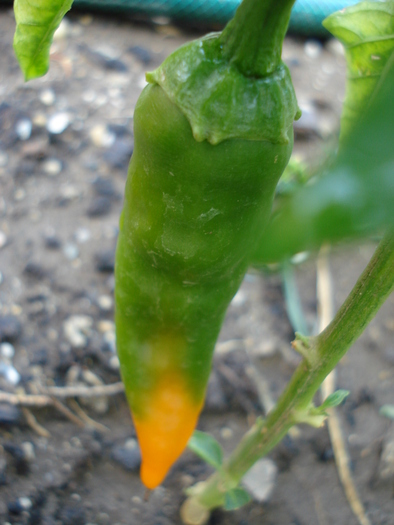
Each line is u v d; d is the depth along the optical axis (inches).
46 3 5.9
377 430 12.4
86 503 11.0
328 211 2.5
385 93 2.5
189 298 6.3
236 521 11.0
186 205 5.3
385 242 5.5
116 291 6.7
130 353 7.1
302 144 16.3
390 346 13.6
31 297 12.8
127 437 11.7
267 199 5.5
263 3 4.6
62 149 15.2
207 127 4.8
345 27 5.7
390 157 2.4
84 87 16.5
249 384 12.5
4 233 13.7
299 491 11.5
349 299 6.0
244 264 6.1
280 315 13.7
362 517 11.3
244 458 8.4
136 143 5.3
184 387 7.5
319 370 6.6
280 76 4.9
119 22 18.3
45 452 11.2
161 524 10.9
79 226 14.1
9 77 16.1
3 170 14.7
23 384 11.7
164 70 5.0
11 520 10.5
